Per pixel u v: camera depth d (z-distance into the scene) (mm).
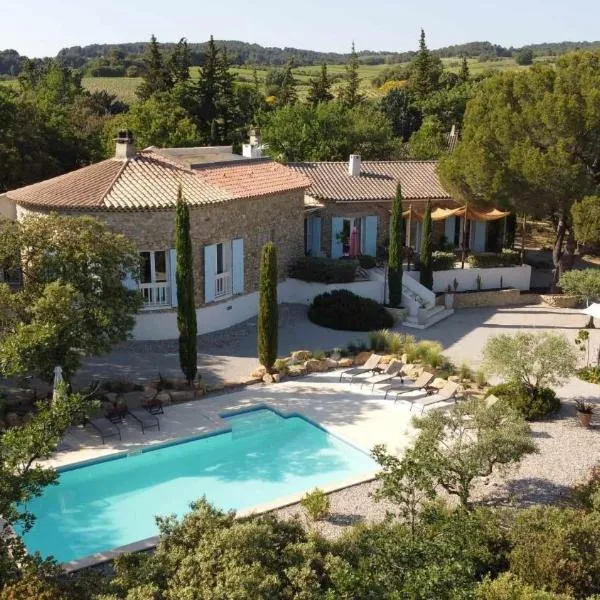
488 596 11859
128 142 33188
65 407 13562
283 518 17156
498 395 24094
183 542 12453
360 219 42594
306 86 136875
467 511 15336
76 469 20062
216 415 23578
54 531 17297
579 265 48406
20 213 32062
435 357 27891
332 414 23844
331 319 33781
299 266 37438
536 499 17953
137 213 29250
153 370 27266
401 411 24125
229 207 32281
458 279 41094
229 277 33188
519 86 39344
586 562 13273
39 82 109812
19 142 50625
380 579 12312
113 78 150250
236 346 30672
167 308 30672
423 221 39969
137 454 20922
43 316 20734
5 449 12914
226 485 19734
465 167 39375
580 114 36281
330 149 64312
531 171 36625
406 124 94438
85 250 22531
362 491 18625
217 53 87625
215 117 86688
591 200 35625
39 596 11219
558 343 23141
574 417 23297
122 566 12500
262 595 10844
